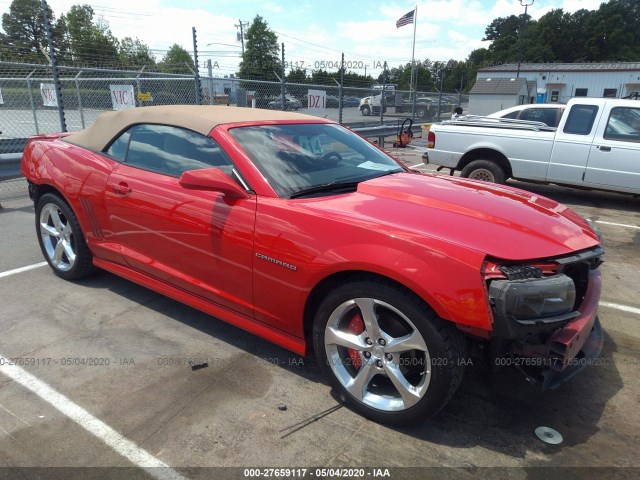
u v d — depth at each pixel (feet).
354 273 8.01
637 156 23.21
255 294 9.15
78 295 12.91
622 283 15.10
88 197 11.94
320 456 7.42
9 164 21.70
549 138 25.29
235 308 9.74
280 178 9.36
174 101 39.50
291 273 8.41
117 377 9.31
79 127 44.62
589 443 7.88
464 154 27.68
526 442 7.86
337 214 8.18
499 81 105.19
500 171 26.53
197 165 10.11
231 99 41.37
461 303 6.88
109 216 11.60
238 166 9.48
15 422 8.01
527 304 6.82
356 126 50.29
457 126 27.96
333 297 8.13
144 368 9.64
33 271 14.51
